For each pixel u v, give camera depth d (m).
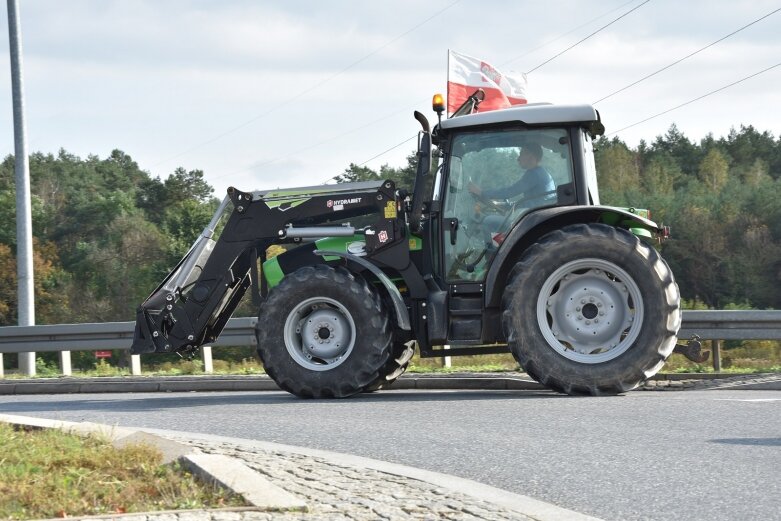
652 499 6.28
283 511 5.65
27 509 5.75
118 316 89.81
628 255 11.62
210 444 8.38
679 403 10.41
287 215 13.23
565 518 5.63
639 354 11.59
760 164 136.00
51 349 21.72
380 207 12.78
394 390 14.32
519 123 12.42
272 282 13.21
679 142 151.12
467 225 12.44
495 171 12.47
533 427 9.09
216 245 13.41
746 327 16.20
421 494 6.20
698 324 16.39
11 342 21.97
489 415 9.96
